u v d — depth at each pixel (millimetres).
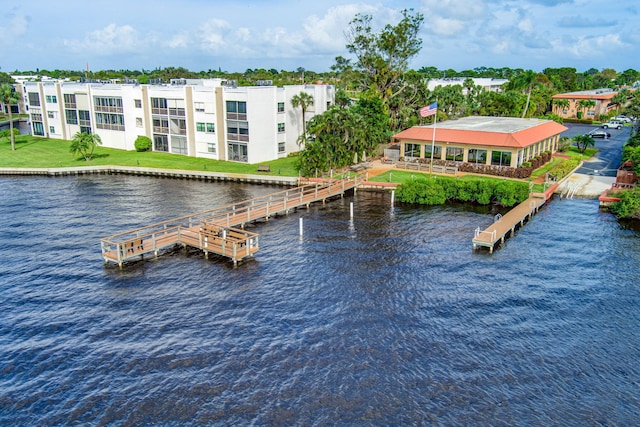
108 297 33219
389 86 98250
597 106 134125
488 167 63688
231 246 39719
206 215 51125
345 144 67812
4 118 137250
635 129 99875
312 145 65562
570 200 56156
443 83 140125
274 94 75500
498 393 23797
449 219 49531
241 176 67375
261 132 75062
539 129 72438
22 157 80875
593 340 28281
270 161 76750
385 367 25625
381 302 32375
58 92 97188
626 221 48719
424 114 61531
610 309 31719
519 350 27234
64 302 32594
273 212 50531
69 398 23500
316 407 22781
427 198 55125
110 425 21828
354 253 40562
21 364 26062
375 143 74812
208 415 22328
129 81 94125
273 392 23766
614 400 23438
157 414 22438
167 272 37094
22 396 23672
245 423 21844
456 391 23891
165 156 81500
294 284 34969
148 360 26281
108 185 65125
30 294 33750
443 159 68000
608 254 40344
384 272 36906
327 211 52750
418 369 25484
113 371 25438
